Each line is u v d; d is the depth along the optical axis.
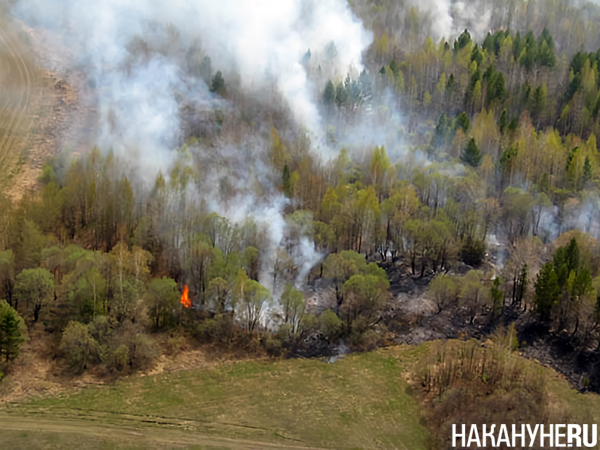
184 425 97.81
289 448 94.94
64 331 107.75
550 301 116.94
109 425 96.94
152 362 109.12
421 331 118.69
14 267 115.62
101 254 119.94
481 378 105.31
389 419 100.56
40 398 101.00
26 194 150.50
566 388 108.06
